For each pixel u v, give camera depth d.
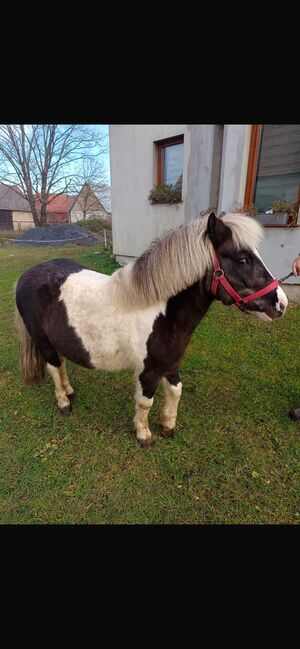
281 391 2.72
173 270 1.66
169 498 1.87
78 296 2.02
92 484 1.97
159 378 2.00
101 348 1.99
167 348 1.85
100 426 2.43
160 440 2.28
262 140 4.51
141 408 2.11
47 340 2.29
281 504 1.83
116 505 1.85
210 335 3.74
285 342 3.52
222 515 1.79
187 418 2.46
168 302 1.77
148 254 1.77
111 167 6.72
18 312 2.43
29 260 9.38
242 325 3.98
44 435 2.35
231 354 3.31
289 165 4.43
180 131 5.29
